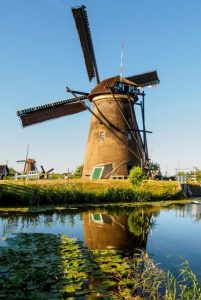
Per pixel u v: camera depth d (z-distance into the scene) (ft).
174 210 59.06
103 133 91.61
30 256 24.02
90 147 94.32
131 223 43.14
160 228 39.78
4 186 59.06
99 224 41.65
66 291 17.62
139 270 21.72
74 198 64.23
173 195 82.43
